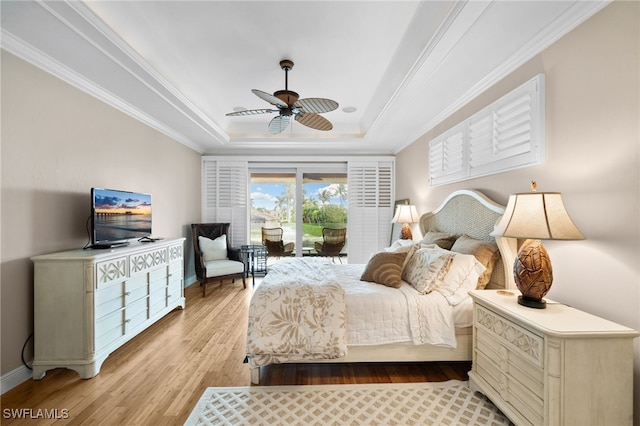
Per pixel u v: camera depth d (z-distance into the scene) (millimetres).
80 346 2178
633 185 1484
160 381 2143
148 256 2967
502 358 1732
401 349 2207
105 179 3031
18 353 2123
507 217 1825
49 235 2389
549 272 1692
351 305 2189
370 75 3184
